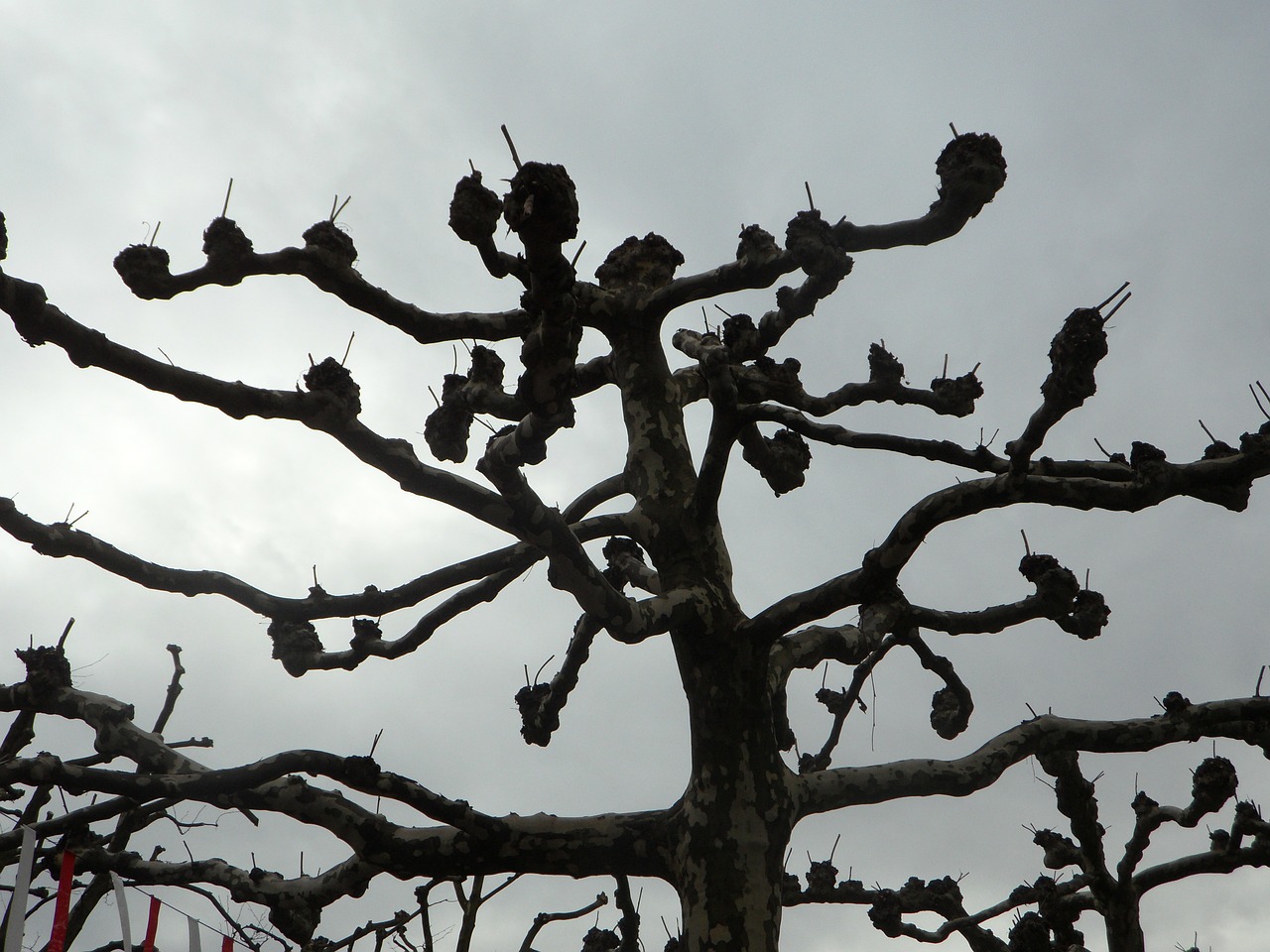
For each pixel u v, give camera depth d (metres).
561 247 5.15
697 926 6.56
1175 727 7.75
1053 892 10.12
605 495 8.59
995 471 7.59
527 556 7.58
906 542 6.62
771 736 7.06
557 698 8.43
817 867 10.19
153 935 6.79
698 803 6.86
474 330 7.33
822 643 7.84
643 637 6.79
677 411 7.89
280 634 8.00
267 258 6.70
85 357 5.54
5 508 6.47
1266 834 9.43
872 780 7.17
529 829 6.94
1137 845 9.80
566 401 5.65
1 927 7.26
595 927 8.85
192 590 7.25
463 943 7.86
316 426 5.97
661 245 8.07
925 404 8.12
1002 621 7.92
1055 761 9.61
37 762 6.52
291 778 6.98
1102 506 6.37
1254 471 6.37
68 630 7.27
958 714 9.03
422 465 6.12
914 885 10.16
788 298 7.37
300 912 7.25
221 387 5.75
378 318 7.12
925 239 6.38
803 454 8.56
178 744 8.35
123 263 6.47
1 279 5.31
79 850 7.19
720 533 7.62
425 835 6.98
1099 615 8.05
